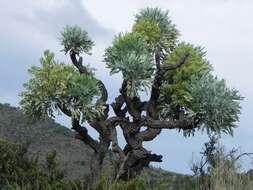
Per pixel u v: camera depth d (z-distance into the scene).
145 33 14.32
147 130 13.73
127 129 13.55
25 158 11.16
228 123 13.13
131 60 13.05
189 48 14.27
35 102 13.23
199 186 10.88
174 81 13.92
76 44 14.41
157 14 14.77
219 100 12.94
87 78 13.44
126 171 12.95
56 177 10.10
